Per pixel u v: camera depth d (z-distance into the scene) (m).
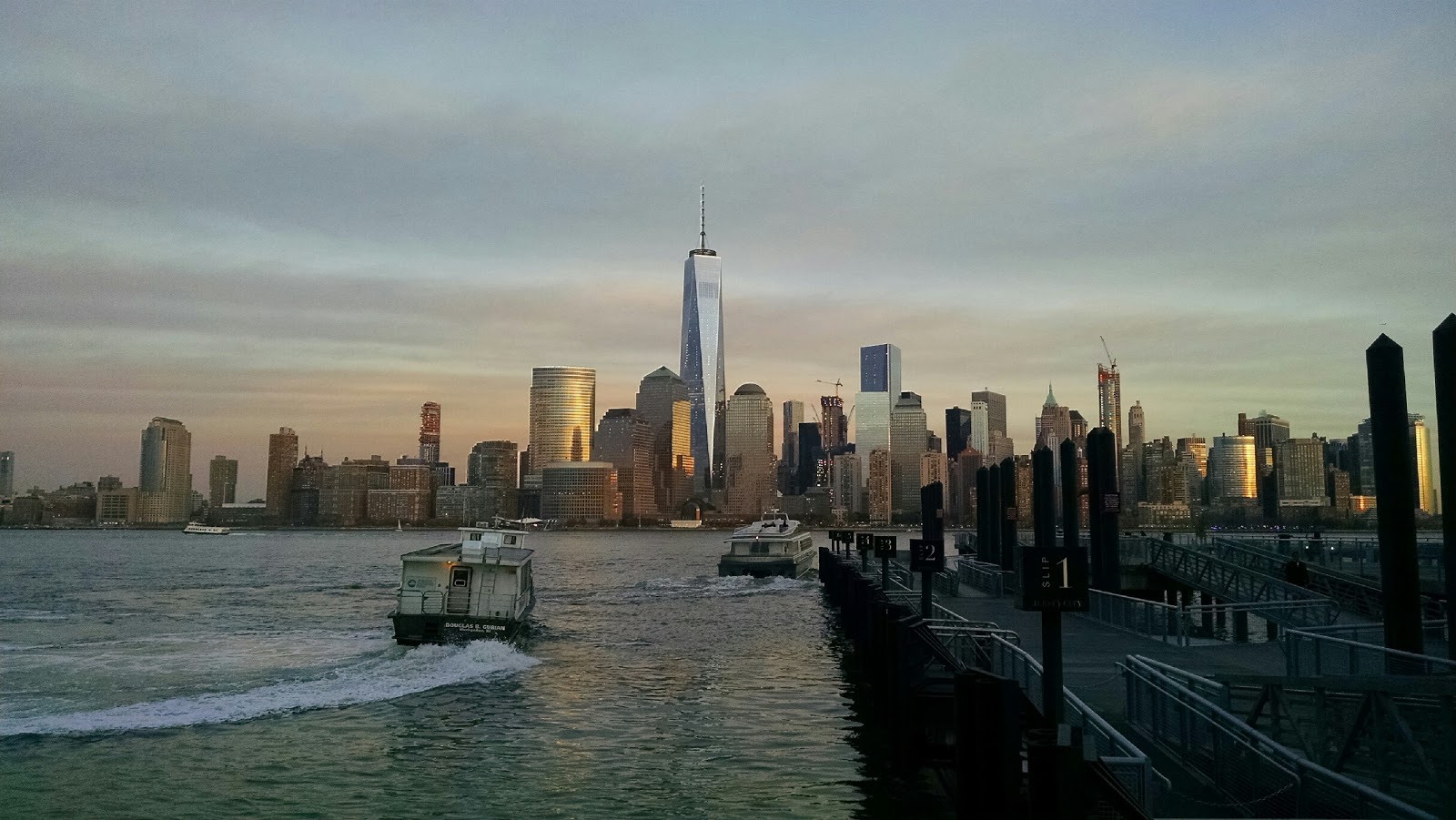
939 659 29.75
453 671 42.84
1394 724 15.73
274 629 62.78
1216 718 17.84
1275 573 49.03
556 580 115.94
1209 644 34.19
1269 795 15.89
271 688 39.38
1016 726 16.34
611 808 24.38
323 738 31.47
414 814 23.98
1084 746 13.17
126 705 36.06
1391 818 13.54
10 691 39.44
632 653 51.03
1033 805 12.99
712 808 24.28
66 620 69.19
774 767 28.08
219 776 27.20
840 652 51.75
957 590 60.31
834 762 28.69
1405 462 23.64
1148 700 21.58
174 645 53.78
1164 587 55.69
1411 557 23.48
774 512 118.31
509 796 25.38
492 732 32.50
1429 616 35.56
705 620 67.38
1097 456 50.94
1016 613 46.69
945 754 26.78
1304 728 18.14
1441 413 22.56
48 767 27.97
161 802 24.97
